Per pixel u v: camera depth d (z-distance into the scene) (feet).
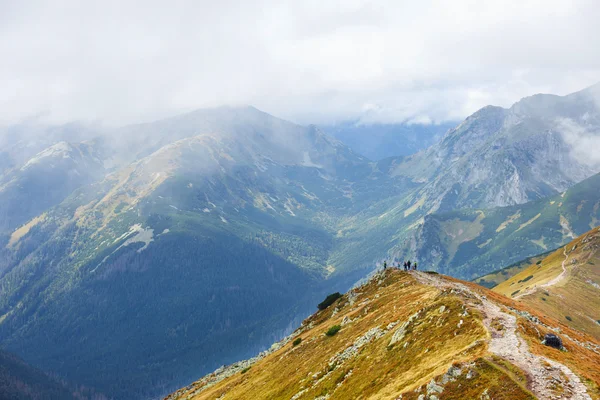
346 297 375.45
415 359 152.76
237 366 472.44
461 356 130.52
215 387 380.37
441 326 164.45
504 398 104.27
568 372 110.52
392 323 213.25
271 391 247.09
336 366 209.67
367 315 270.46
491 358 120.88
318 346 275.18
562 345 137.49
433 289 249.55
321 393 189.26
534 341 132.46
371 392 150.82
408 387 130.31
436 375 123.95
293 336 397.19
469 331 147.64
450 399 113.29
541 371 111.96
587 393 100.37
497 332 140.56
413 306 221.25
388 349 181.37
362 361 190.19
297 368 258.78
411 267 375.45
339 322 301.84
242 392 293.02
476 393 110.32
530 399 101.14
